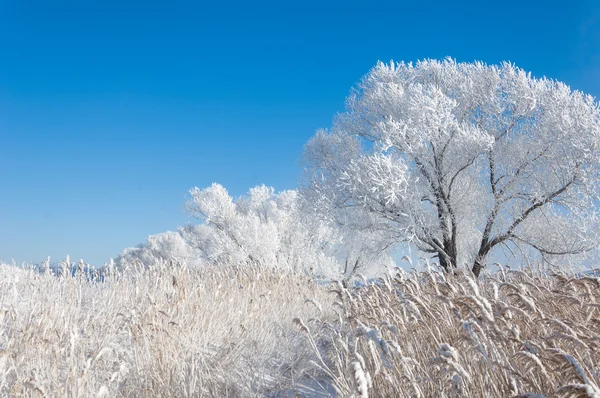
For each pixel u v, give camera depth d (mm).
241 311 5105
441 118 15891
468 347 2424
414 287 3666
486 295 3826
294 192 25688
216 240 23391
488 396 2180
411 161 16781
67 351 3064
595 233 14406
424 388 2660
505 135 17062
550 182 15273
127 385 3113
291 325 5426
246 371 3754
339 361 3082
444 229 15984
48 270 4977
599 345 2027
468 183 16594
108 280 5613
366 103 18375
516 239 15922
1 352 2652
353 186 15992
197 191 24578
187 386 3285
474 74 17969
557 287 3463
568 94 16141
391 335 3209
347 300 4035
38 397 2484
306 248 21531
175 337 3760
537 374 2105
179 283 5105
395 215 16219
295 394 3230
